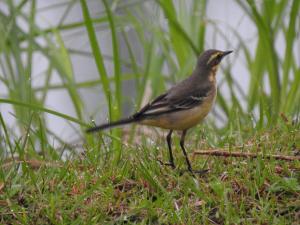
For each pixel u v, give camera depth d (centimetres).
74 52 1753
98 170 1132
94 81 1703
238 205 1020
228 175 1087
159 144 1271
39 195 1047
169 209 1013
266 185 1053
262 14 1745
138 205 1029
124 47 2086
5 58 1592
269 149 1160
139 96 1590
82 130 1480
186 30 1711
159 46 1773
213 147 1215
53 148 1263
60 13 2194
